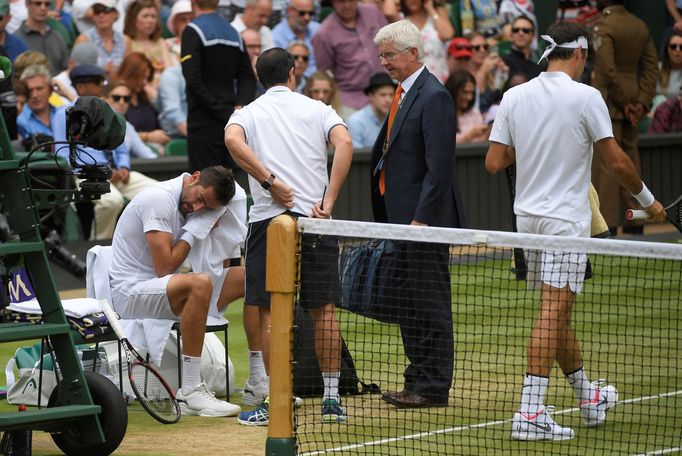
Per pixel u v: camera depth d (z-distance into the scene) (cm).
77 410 1773
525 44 4688
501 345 2592
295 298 1625
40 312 2080
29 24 4100
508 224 4481
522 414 1877
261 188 2103
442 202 2112
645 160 4797
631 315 2964
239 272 2328
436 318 2078
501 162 2012
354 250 2131
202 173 2253
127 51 4291
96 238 3709
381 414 2069
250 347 2239
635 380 2294
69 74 3956
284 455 1617
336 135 2108
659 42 5531
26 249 1805
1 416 1728
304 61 4347
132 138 3988
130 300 2242
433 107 2108
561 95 1933
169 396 2125
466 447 1828
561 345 1941
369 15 4466
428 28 4759
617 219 4284
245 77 3591
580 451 1800
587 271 1986
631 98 4288
